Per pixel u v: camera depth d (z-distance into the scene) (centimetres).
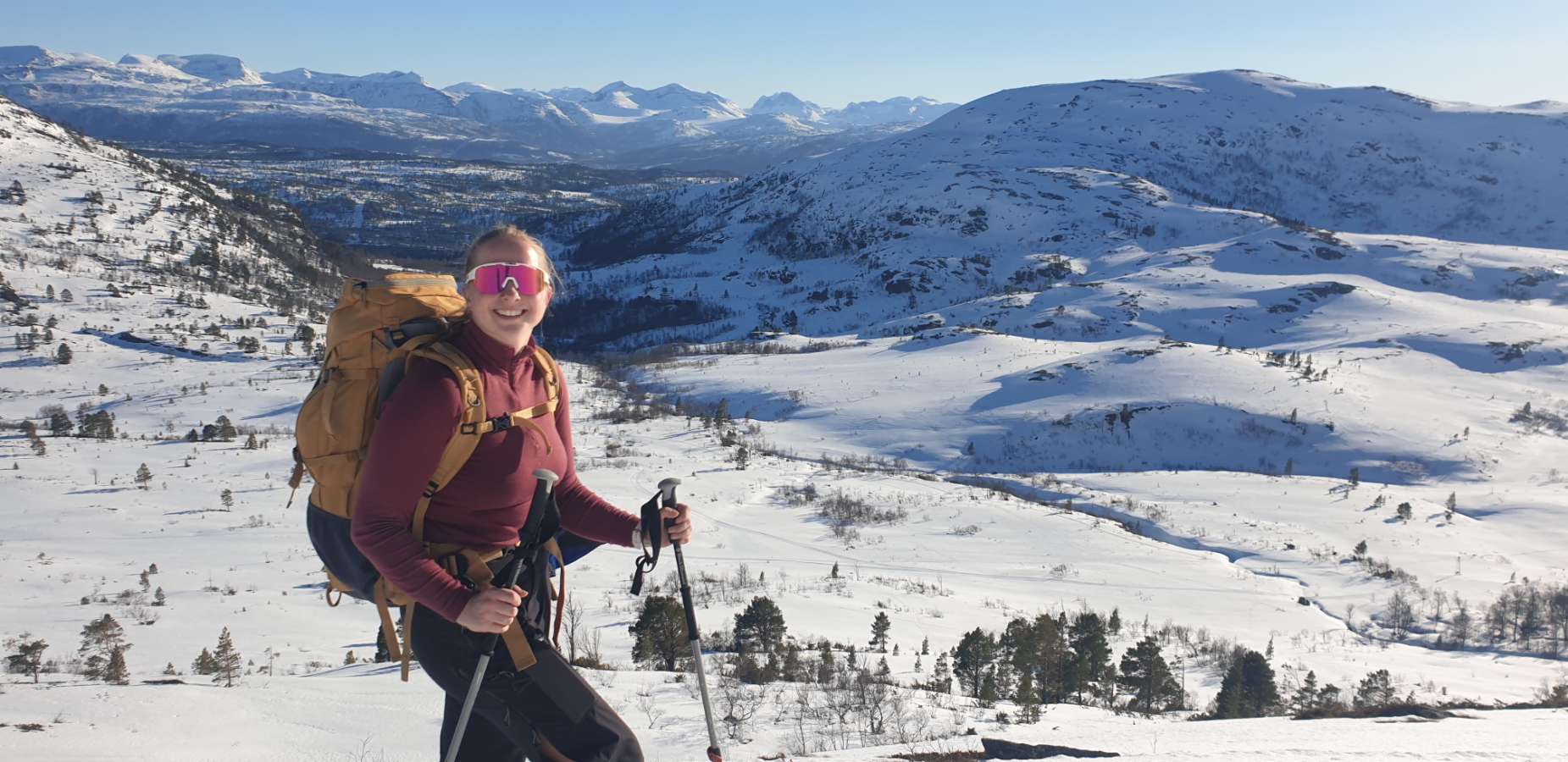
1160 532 11019
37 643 4734
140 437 13150
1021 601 7694
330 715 1953
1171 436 16075
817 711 2183
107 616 5269
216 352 18062
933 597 7450
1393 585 9338
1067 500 11950
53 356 16888
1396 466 15075
